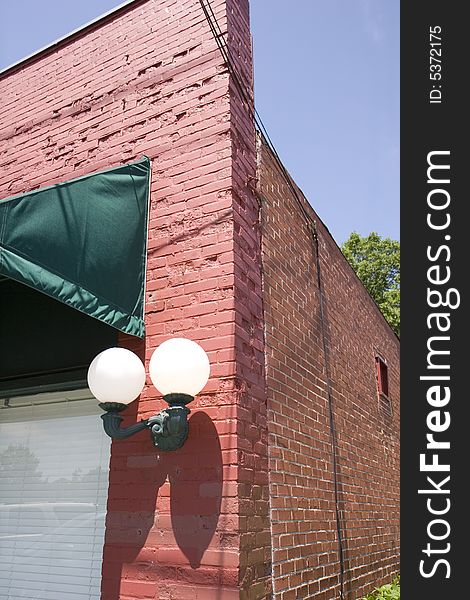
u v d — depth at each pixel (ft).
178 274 12.30
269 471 11.97
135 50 15.80
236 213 12.64
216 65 14.07
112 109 15.44
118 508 10.82
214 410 10.75
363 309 26.43
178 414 9.96
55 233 10.16
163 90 14.69
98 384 10.12
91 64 16.61
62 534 12.42
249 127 14.67
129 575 10.23
